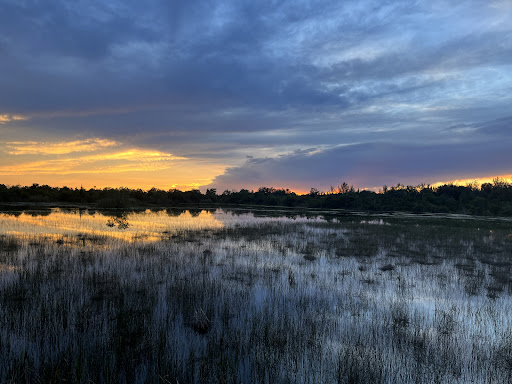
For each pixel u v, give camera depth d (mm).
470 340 7301
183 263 13586
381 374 5844
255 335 7152
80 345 6523
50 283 10297
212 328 7531
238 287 10555
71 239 18594
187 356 6277
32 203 50500
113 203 48812
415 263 15070
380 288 11000
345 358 6246
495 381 5785
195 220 33062
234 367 5980
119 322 7469
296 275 12383
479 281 12031
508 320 8477
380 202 66812
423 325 8016
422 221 37938
